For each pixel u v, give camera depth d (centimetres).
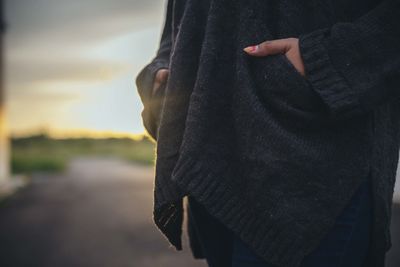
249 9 106
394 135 112
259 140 100
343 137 100
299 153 98
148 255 453
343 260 100
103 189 1272
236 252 108
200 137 105
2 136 1387
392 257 370
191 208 125
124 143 9831
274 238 99
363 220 101
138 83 133
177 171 105
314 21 104
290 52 100
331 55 96
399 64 95
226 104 107
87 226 653
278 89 100
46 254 476
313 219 97
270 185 99
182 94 112
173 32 126
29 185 1431
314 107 98
